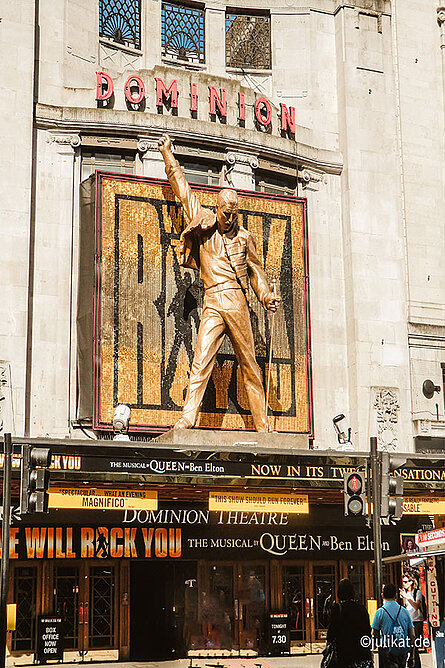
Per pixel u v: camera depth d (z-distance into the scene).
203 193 27.03
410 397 28.98
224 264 24.73
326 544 25.77
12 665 22.14
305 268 28.22
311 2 31.03
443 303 30.12
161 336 25.94
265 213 27.86
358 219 29.36
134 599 24.09
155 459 21.52
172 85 27.58
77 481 21.30
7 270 24.55
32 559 22.94
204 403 26.12
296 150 29.11
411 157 30.64
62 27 27.47
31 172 25.48
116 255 25.64
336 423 25.25
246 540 24.88
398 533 26.98
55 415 25.09
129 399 25.27
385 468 17.81
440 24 32.09
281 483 22.56
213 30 30.72
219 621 24.41
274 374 27.17
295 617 25.19
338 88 30.59
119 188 25.94
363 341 28.52
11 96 25.39
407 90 31.02
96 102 26.97
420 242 30.19
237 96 28.64
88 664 22.41
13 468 20.27
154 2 29.98
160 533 24.12
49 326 25.48
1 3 25.70
